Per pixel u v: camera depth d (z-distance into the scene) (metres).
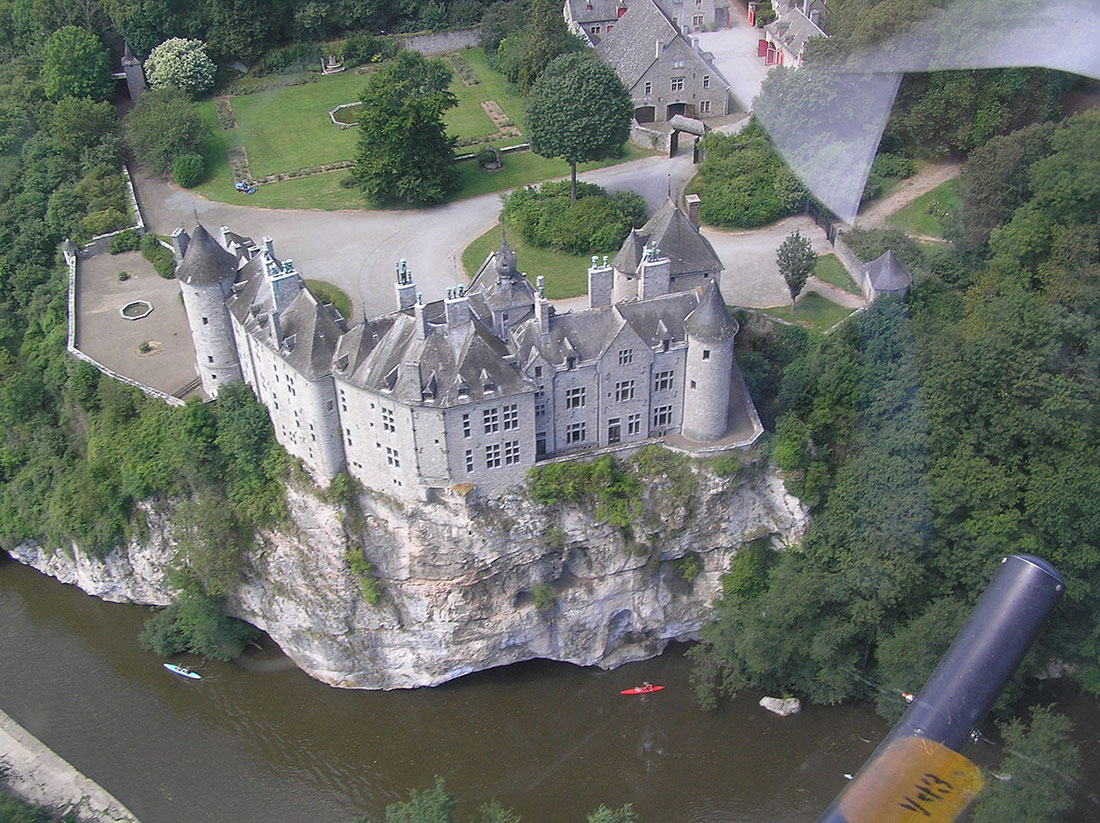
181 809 101.94
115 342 136.00
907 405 111.88
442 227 157.38
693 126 166.00
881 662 106.88
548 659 115.31
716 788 103.00
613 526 108.94
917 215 131.12
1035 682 111.88
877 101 127.44
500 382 101.44
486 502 107.00
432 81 189.50
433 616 109.19
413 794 94.81
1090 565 109.19
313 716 111.00
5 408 133.62
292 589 111.81
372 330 104.38
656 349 107.31
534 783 103.94
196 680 114.50
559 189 156.50
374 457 106.00
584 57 153.62
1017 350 110.38
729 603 112.88
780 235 144.25
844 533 110.94
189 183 174.12
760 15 193.75
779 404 116.25
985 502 109.88
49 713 111.19
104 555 121.44
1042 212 122.50
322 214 163.38
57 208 163.38
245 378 118.31
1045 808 90.50
